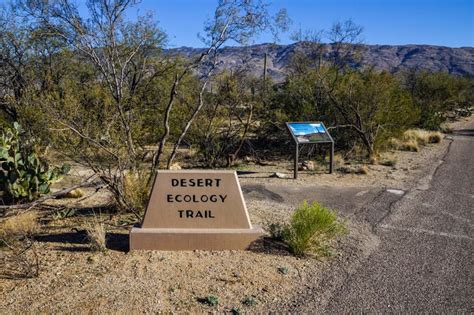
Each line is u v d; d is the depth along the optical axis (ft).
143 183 25.18
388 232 23.98
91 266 18.06
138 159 30.91
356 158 49.73
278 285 17.10
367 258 20.15
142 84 41.29
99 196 29.32
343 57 68.23
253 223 24.30
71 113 25.59
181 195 20.10
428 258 20.36
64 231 22.16
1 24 42.75
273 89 57.62
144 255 19.20
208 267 18.25
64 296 15.69
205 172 20.17
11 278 16.97
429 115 83.30
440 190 34.32
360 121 49.06
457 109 140.36
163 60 43.78
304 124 39.65
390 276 18.31
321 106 52.95
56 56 41.60
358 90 50.62
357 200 30.86
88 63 41.27
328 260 19.76
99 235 19.76
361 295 16.61
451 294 16.92
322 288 17.07
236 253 19.74
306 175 39.83
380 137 51.03
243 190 33.45
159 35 43.34
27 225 21.84
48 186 27.55
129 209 24.18
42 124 27.78
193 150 48.96
